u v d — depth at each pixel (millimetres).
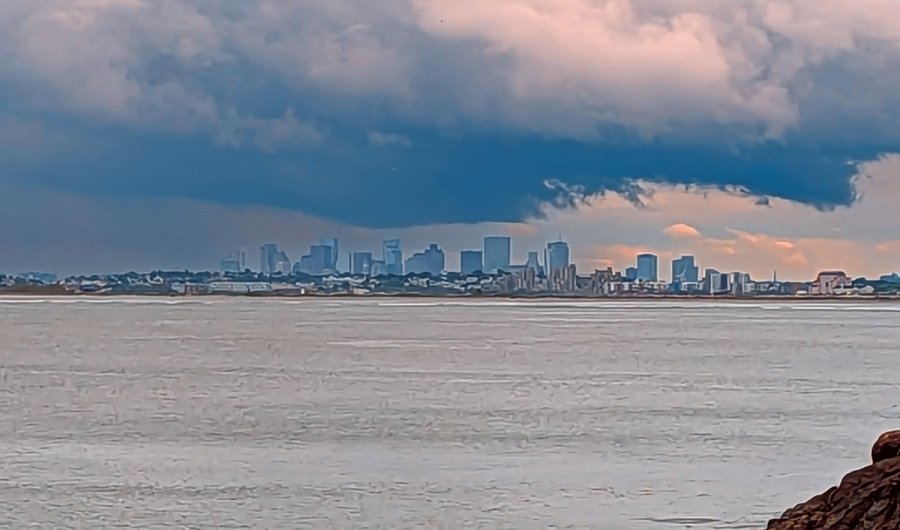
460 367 189125
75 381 162125
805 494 75750
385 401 136000
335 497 74562
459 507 71500
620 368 188875
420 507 71500
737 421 116250
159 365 191500
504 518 68750
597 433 106312
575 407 129375
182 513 70062
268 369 183875
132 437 103625
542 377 169250
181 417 119625
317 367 188000
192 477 81688
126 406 130750
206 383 159250
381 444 98688
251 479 80812
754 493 76000
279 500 73562
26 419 117688
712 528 66250
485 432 107062
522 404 132750
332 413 123312
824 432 107500
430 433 106188
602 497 74375
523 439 102438
